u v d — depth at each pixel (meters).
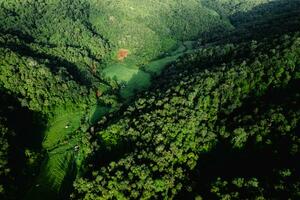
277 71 112.81
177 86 124.00
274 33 154.12
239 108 110.44
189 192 91.31
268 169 84.88
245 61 122.56
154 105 119.56
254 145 93.25
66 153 119.81
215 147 102.50
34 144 120.38
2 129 108.38
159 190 91.75
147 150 100.25
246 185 80.56
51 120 133.25
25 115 125.38
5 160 101.00
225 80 118.19
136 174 93.56
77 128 132.88
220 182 85.31
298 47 115.50
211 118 110.75
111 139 113.06
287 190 75.38
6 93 124.62
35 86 132.62
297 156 82.88
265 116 96.94
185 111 111.88
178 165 99.56
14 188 99.69
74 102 141.62
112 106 145.50
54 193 105.44
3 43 146.88
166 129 105.94
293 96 100.69
